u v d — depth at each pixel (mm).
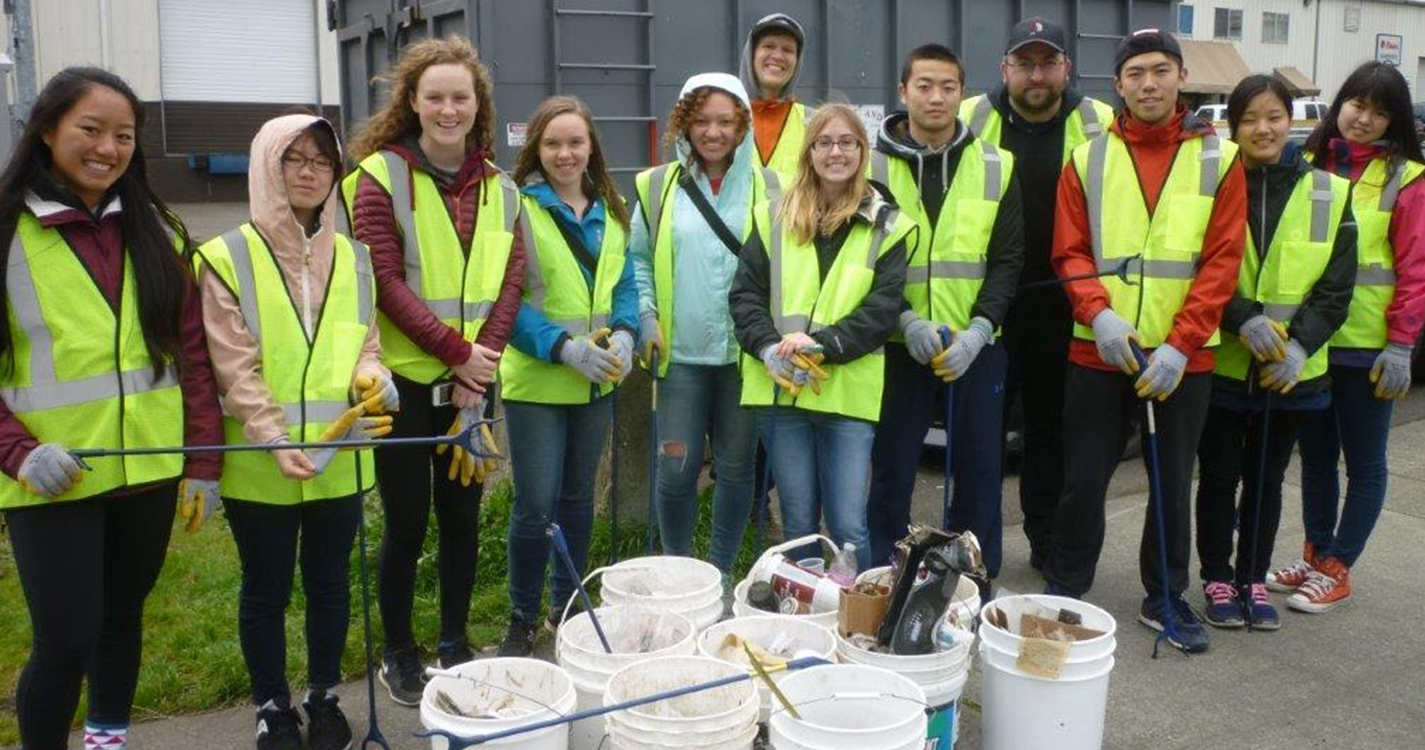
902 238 3840
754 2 6504
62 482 2633
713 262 4051
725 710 2762
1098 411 4125
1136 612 4438
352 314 3234
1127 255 4055
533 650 4043
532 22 5934
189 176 21172
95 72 2736
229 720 3625
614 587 3395
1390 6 31312
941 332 3992
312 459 3084
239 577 4684
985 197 4145
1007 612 3381
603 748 2889
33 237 2717
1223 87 23984
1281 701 3744
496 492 4988
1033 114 4551
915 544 3068
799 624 3123
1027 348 4695
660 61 6281
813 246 3848
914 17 6945
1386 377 4234
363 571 3031
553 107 3787
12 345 2713
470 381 3496
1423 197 4207
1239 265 3963
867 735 2559
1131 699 3748
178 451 2697
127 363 2820
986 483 4371
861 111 6836
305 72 21766
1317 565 4590
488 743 2586
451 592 3795
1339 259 4117
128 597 3000
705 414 4164
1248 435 4359
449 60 3453
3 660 4012
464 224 3562
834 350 3678
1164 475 4098
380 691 3783
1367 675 3932
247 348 3051
